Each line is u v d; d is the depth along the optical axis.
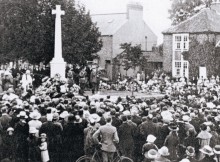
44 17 46.50
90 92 36.62
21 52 46.47
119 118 15.93
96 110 16.75
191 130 14.40
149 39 68.94
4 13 46.59
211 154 12.44
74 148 14.37
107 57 62.34
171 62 57.16
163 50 57.94
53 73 38.19
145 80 48.56
